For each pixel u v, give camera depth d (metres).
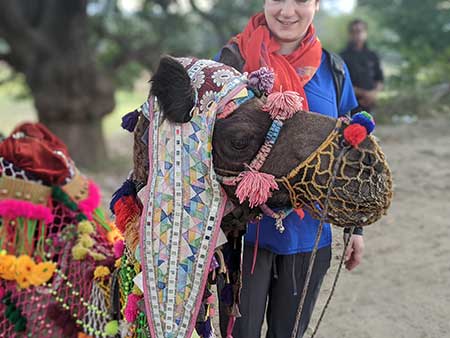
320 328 4.51
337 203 2.19
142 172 2.37
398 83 12.82
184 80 2.20
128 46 16.09
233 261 2.49
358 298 4.88
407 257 5.47
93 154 14.80
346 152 2.17
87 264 2.61
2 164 2.59
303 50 2.78
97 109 14.78
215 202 2.23
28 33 14.45
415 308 4.73
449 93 11.85
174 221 2.22
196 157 2.21
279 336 2.99
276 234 2.83
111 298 2.53
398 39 14.62
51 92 14.46
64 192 2.69
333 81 2.89
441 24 13.98
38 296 2.57
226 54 2.82
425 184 7.11
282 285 2.93
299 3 2.68
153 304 2.24
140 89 28.38
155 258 2.23
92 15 16.19
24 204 2.55
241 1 15.77
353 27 8.62
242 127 2.20
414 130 9.79
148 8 16.41
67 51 14.65
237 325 2.92
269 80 2.25
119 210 2.40
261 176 2.19
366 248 5.61
